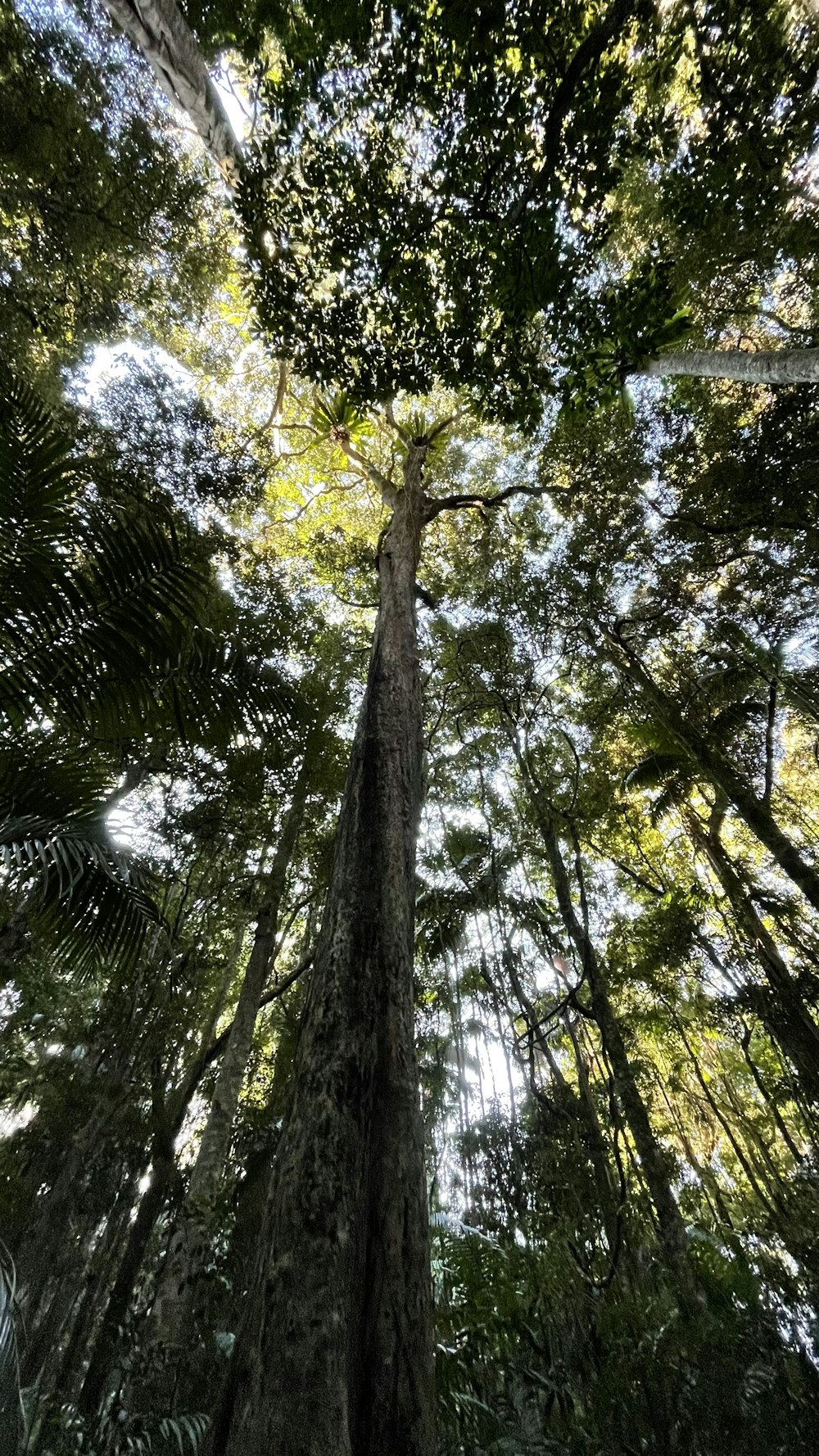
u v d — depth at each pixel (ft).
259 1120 23.29
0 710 11.59
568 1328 10.66
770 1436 8.59
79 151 23.34
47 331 24.82
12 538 11.09
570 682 30.86
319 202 14.71
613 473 25.46
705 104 16.72
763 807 22.39
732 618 25.02
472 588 29.07
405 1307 5.84
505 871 24.27
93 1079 21.74
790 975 20.56
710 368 18.67
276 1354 5.27
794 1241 12.41
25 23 21.25
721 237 19.83
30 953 19.84
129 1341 14.90
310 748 23.93
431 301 15.78
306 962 19.77
